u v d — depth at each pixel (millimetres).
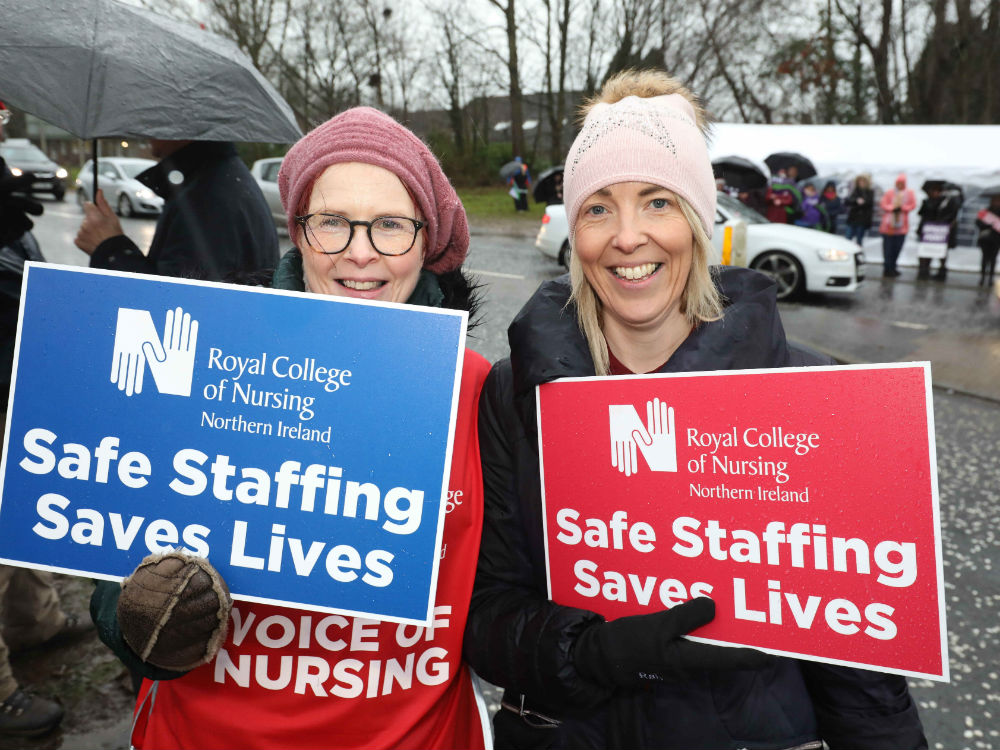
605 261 1283
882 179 12922
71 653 2867
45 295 1253
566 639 1234
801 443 1169
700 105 1384
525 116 32906
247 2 26484
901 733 1238
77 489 1250
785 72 25438
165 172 2766
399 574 1223
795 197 11680
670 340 1349
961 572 3646
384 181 1295
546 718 1370
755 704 1253
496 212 22438
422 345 1233
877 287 11359
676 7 24938
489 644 1312
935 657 1118
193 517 1240
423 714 1340
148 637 1121
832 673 1239
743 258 9383
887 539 1131
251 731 1305
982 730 2656
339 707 1308
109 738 2441
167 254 2742
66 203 18844
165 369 1247
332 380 1237
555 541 1306
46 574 2855
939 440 5355
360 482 1231
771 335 1263
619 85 1360
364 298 1335
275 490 1235
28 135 32375
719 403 1205
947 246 12031
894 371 1123
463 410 1389
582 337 1331
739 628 1201
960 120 24922
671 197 1253
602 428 1265
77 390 1252
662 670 1165
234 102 2482
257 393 1241
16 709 2418
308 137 1338
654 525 1245
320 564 1229
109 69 2311
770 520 1186
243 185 2836
